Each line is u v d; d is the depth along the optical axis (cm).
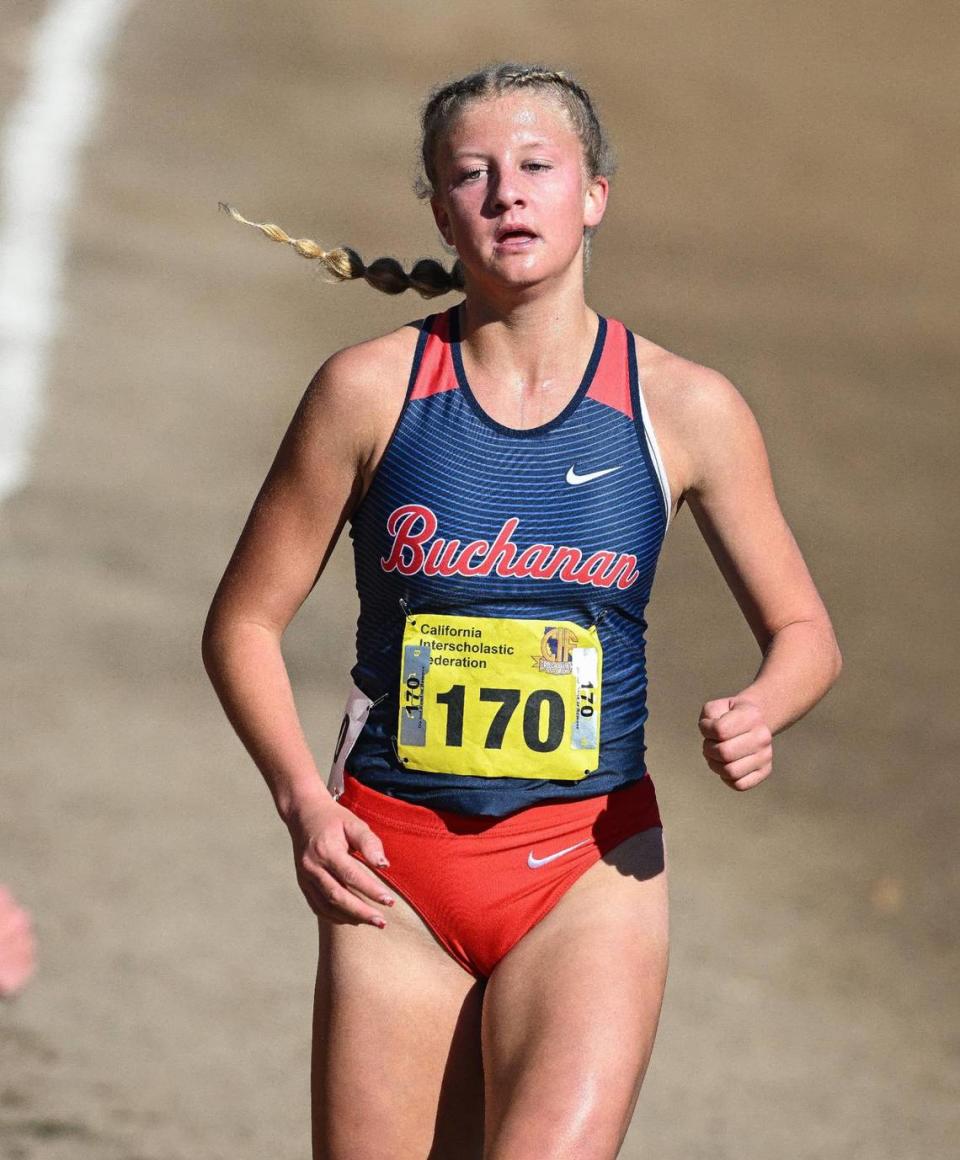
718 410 1017
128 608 3069
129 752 2575
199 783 2511
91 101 6862
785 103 7925
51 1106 1705
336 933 1034
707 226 6294
